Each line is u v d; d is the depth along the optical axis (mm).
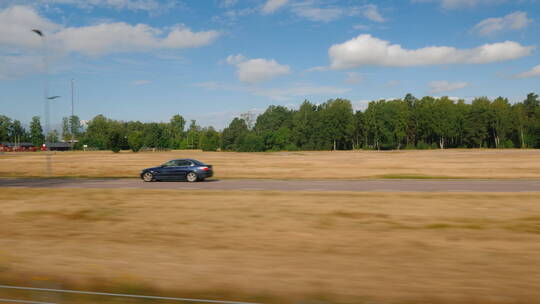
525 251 7121
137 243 7895
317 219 10391
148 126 169250
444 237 8320
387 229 9188
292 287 5027
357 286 5070
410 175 26344
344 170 31750
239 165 39906
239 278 5445
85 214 11320
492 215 10750
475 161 42281
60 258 6621
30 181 23578
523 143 111938
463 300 4555
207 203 13141
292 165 39156
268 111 158375
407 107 123562
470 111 118375
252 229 9242
